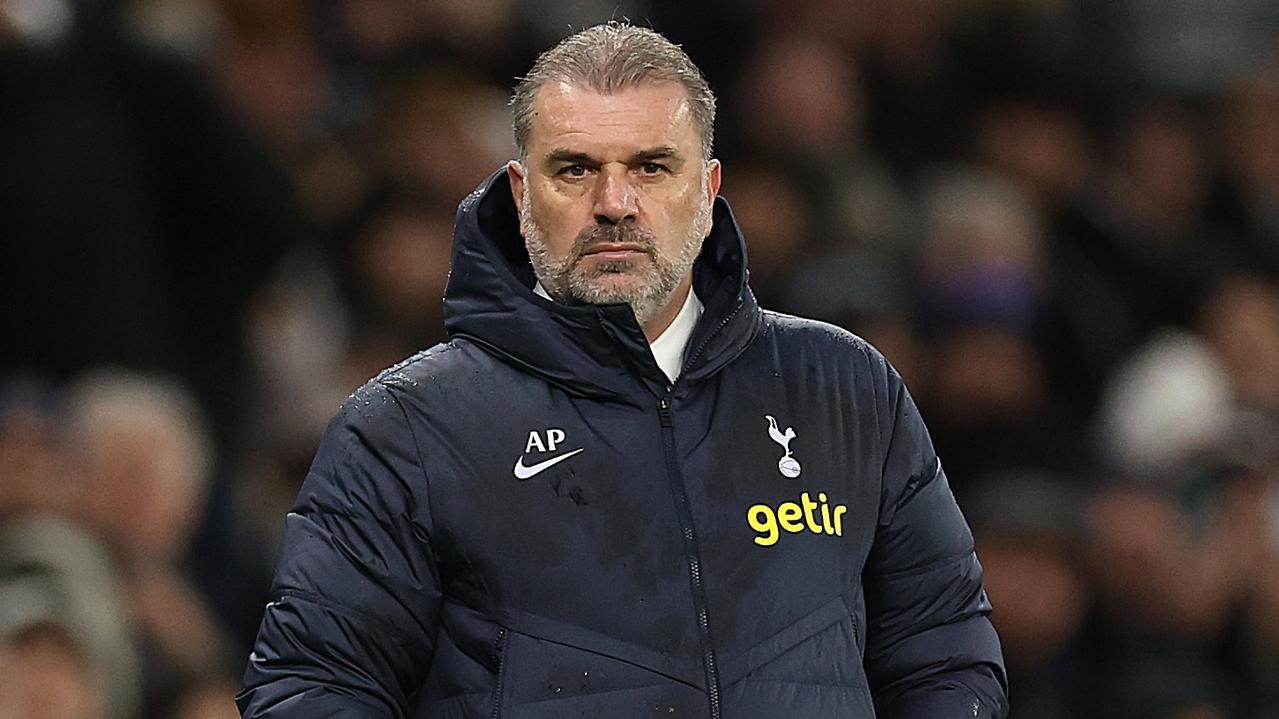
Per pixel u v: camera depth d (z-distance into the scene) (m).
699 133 13.05
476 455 12.87
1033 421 30.70
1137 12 41.12
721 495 12.95
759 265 31.47
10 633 20.98
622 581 12.68
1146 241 35.72
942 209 32.97
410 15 33.78
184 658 22.38
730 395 13.26
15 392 23.77
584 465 12.88
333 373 29.20
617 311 12.86
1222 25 41.28
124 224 26.50
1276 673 27.34
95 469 23.41
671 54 13.06
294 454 27.39
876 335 30.30
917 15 37.25
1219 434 30.67
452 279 13.43
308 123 32.62
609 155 12.80
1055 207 35.94
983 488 29.06
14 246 25.97
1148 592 27.12
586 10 36.28
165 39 27.42
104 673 21.36
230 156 27.59
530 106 13.05
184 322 27.59
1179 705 26.53
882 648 13.59
